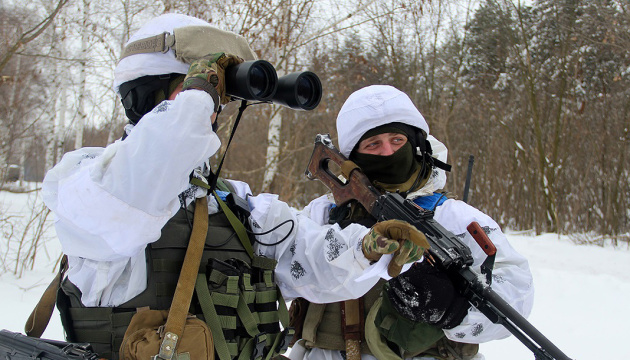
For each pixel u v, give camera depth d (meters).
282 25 6.59
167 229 1.27
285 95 1.22
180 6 6.36
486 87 14.52
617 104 10.82
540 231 11.17
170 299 1.24
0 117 6.80
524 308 1.61
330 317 1.73
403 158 1.76
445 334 1.57
